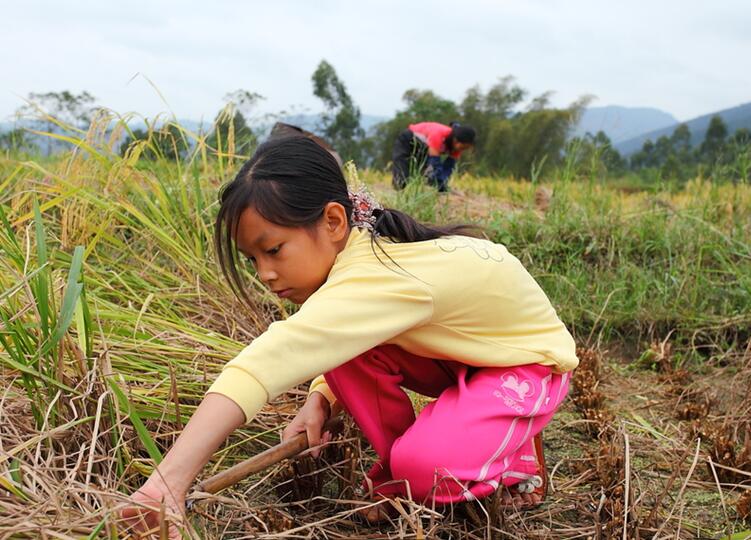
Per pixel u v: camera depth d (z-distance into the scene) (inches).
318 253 67.2
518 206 223.3
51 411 71.3
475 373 75.2
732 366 134.8
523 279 75.0
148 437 67.3
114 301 113.7
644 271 162.9
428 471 68.4
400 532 63.7
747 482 90.6
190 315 114.0
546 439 102.3
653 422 111.3
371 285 65.7
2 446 66.1
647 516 78.3
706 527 80.7
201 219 124.0
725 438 93.4
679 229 175.3
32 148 164.6
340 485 80.0
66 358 78.0
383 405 73.9
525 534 72.5
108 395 72.6
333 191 67.7
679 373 128.6
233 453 85.4
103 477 68.9
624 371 135.5
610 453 86.1
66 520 57.7
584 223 177.9
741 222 183.2
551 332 76.2
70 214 115.7
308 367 61.8
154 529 55.2
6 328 77.7
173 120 124.0
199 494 60.7
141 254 126.7
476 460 68.9
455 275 69.2
